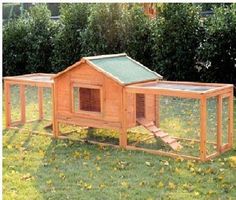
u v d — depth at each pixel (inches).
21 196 135.1
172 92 171.8
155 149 181.3
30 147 185.5
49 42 346.9
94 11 317.4
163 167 158.2
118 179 147.4
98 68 186.2
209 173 151.8
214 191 136.6
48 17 350.3
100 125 190.2
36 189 140.4
